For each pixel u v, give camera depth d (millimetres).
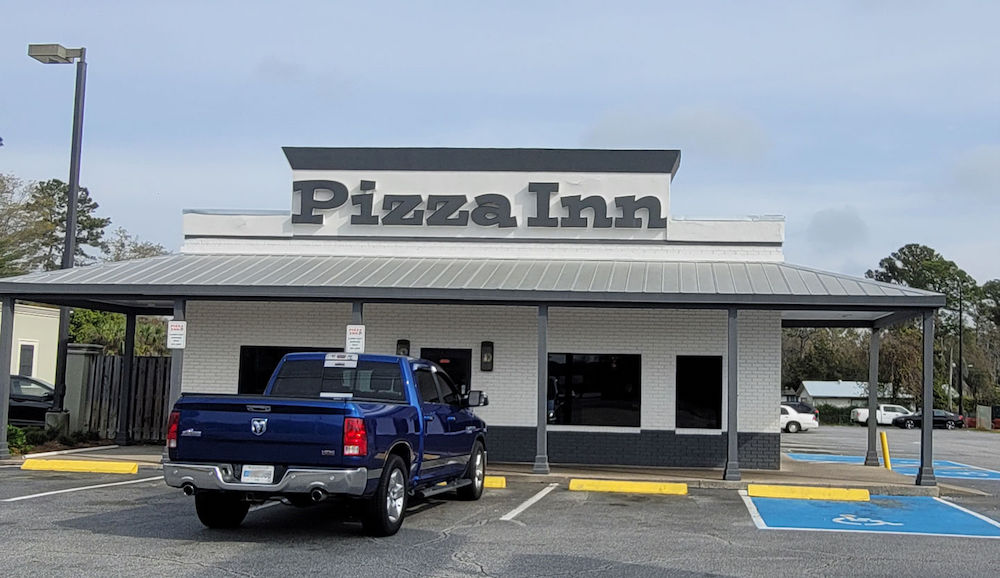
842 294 15680
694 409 18594
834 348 78125
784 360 79625
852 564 9148
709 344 18562
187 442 9672
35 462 16688
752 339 18422
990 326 94000
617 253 19266
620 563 8953
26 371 35344
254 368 19703
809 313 19078
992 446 35688
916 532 11328
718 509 13086
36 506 11953
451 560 8883
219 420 9586
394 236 19812
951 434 48906
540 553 9359
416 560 8828
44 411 23422
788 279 17141
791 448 29234
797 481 15648
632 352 18719
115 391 22188
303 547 9352
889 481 15984
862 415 63125
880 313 18875
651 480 15430
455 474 12547
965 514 13031
